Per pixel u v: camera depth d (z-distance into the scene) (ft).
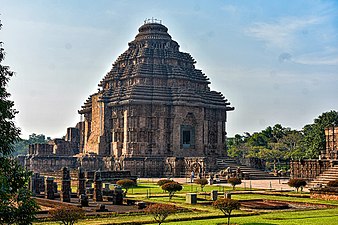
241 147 522.47
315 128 378.94
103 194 176.35
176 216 118.32
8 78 71.36
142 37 394.11
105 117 371.15
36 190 180.65
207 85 392.88
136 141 347.56
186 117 360.28
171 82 366.02
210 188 220.23
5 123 70.28
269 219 113.60
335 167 214.07
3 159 70.18
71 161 362.12
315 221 108.88
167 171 326.44
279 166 449.89
